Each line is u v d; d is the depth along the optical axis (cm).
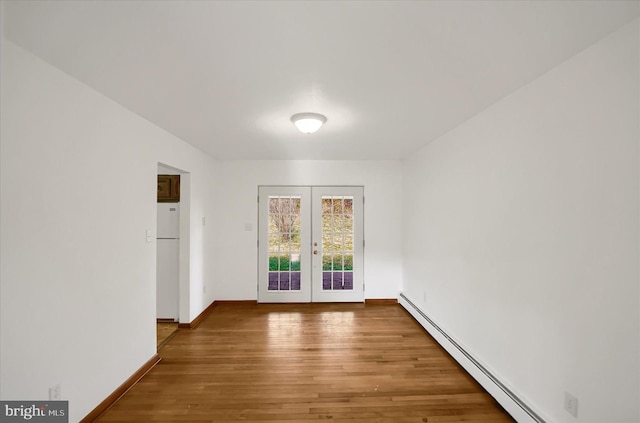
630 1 125
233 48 160
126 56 167
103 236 221
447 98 231
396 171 491
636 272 138
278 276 491
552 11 131
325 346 331
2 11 128
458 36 150
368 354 312
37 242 168
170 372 277
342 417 215
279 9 128
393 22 138
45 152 173
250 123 291
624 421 143
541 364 193
